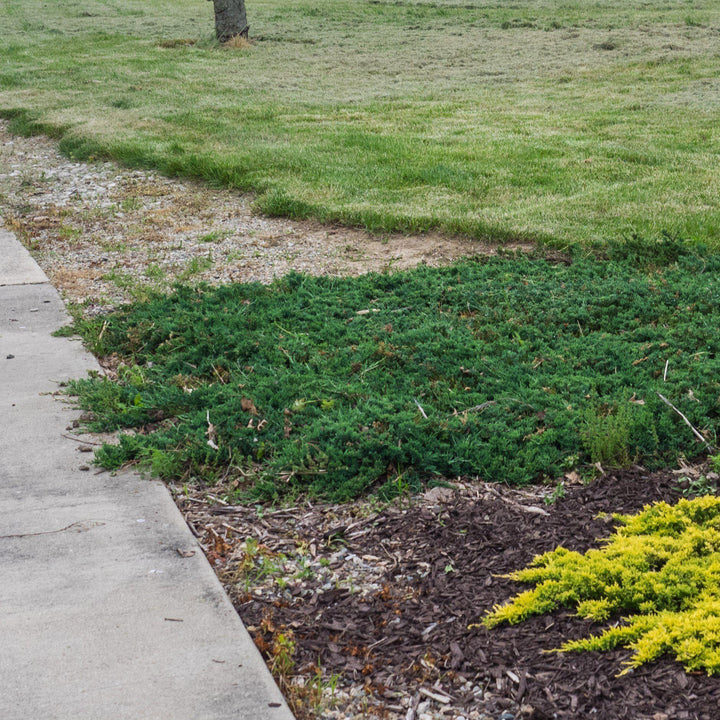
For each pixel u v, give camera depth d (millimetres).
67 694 2689
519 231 7793
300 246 8039
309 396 4836
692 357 5199
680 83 15664
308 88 16297
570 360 5258
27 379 5266
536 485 4066
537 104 14312
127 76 17453
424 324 5844
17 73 17984
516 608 3045
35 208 9562
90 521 3719
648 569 3201
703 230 7664
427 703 2717
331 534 3686
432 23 24266
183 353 5516
